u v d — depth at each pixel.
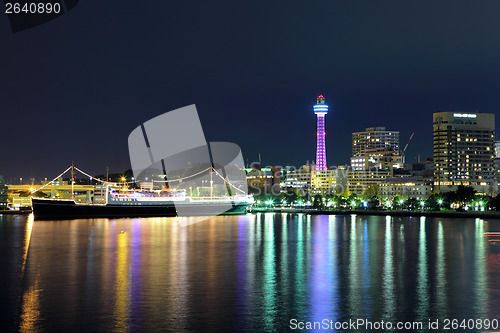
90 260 125.25
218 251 144.88
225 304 80.31
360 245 163.50
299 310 77.31
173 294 86.69
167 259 127.56
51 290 89.38
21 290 89.44
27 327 68.69
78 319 72.00
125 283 95.62
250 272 107.88
